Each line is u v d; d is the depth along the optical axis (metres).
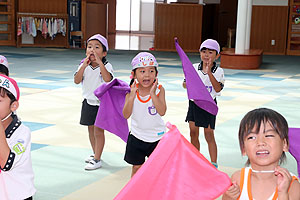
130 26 32.81
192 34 20.70
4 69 3.61
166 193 1.91
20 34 19.81
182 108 7.68
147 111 3.68
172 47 20.83
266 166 2.10
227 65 14.62
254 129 2.00
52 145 5.25
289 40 20.00
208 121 4.38
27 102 7.84
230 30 21.52
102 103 4.33
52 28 19.73
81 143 5.39
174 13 20.66
